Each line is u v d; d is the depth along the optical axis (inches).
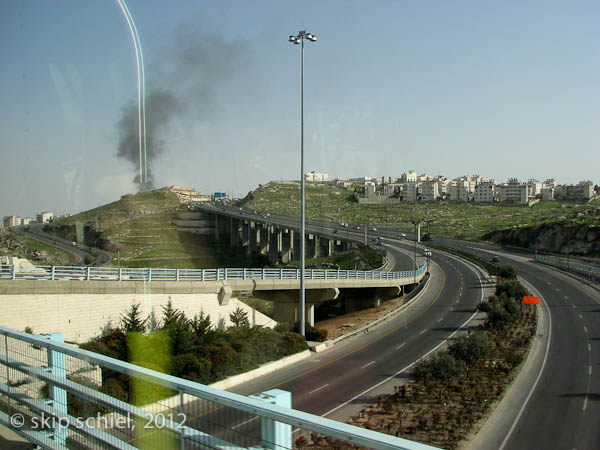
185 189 5595.5
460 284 2472.9
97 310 965.8
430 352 1218.0
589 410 810.2
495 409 812.0
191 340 947.3
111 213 3408.0
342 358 1156.5
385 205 5821.9
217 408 189.5
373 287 2086.6
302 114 1269.7
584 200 6776.6
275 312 1686.8
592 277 2514.8
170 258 2783.0
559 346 1314.0
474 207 6417.3
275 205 5408.5
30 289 864.3
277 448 165.8
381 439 129.7
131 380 295.9
